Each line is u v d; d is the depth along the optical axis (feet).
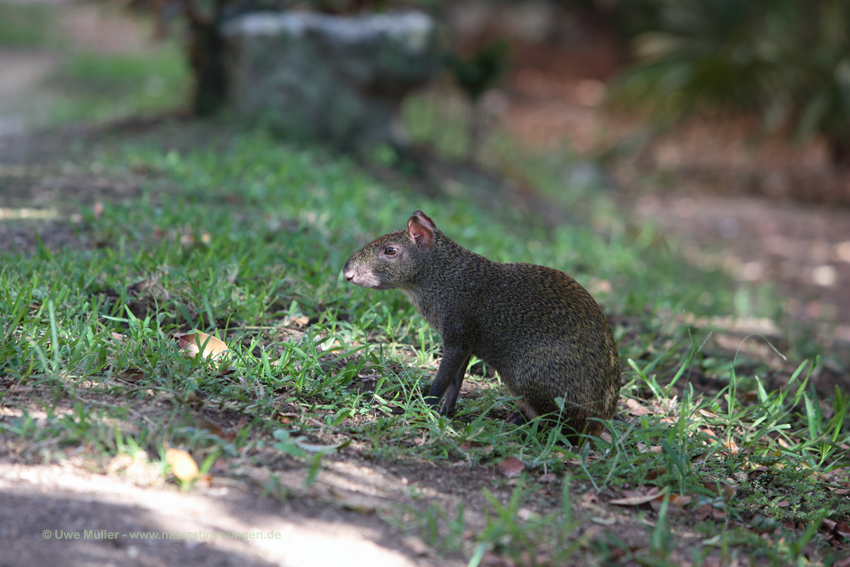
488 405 24.71
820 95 85.40
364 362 24.45
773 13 89.45
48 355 22.22
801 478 24.09
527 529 18.01
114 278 28.71
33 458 18.07
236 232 35.76
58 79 102.42
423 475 20.49
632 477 22.00
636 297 39.81
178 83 98.99
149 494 17.53
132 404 20.79
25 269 28.04
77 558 15.34
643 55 93.76
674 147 98.37
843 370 38.78
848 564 19.94
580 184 82.94
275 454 19.81
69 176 44.68
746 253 67.05
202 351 23.00
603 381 23.49
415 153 68.18
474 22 126.21
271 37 60.34
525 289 23.90
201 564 15.69
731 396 27.94
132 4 68.49
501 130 96.58
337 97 61.98
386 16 64.03
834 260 65.98
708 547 18.76
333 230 38.93
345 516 17.95
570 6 129.18
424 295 24.47
